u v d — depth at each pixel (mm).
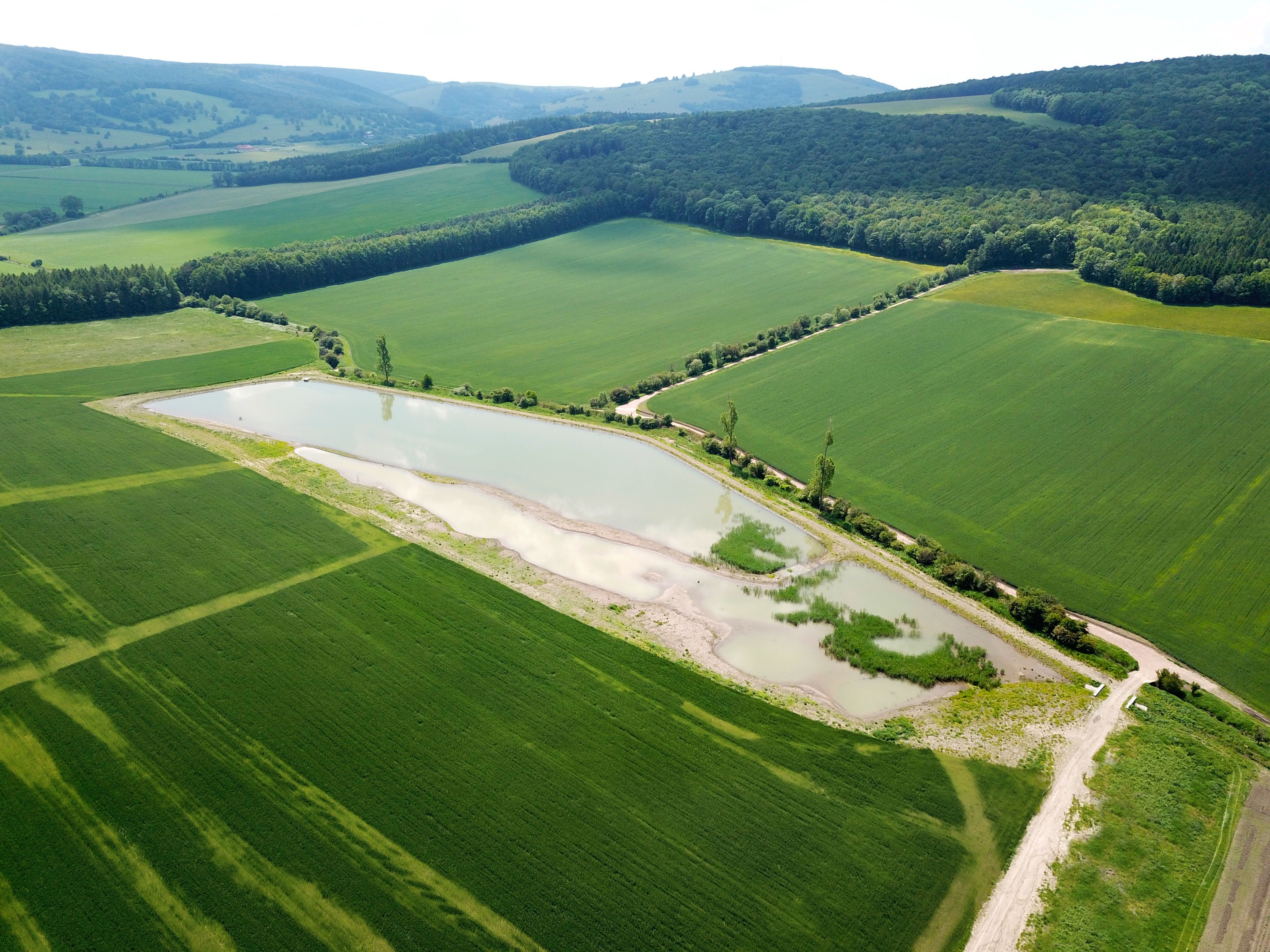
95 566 63594
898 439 88062
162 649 54594
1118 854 42344
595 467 87188
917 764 47750
